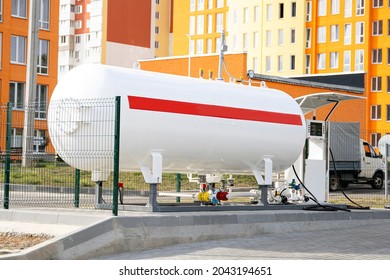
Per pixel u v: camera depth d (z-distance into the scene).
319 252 18.19
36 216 19.66
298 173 26.67
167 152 21.44
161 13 149.75
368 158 48.75
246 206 23.52
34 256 15.80
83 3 146.12
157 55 149.38
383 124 99.25
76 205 22.55
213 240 20.28
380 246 19.59
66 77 21.00
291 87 56.31
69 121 20.50
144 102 20.61
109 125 20.05
